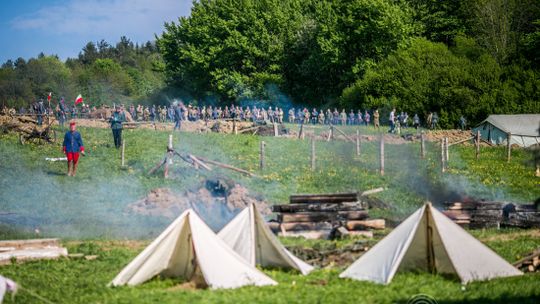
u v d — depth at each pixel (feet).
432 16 422.41
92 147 181.88
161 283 70.64
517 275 71.36
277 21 442.09
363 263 71.67
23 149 176.65
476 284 67.92
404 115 291.58
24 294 66.64
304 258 80.59
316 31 420.77
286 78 434.30
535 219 104.58
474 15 409.08
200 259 69.26
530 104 318.65
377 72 362.33
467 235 71.92
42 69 565.94
